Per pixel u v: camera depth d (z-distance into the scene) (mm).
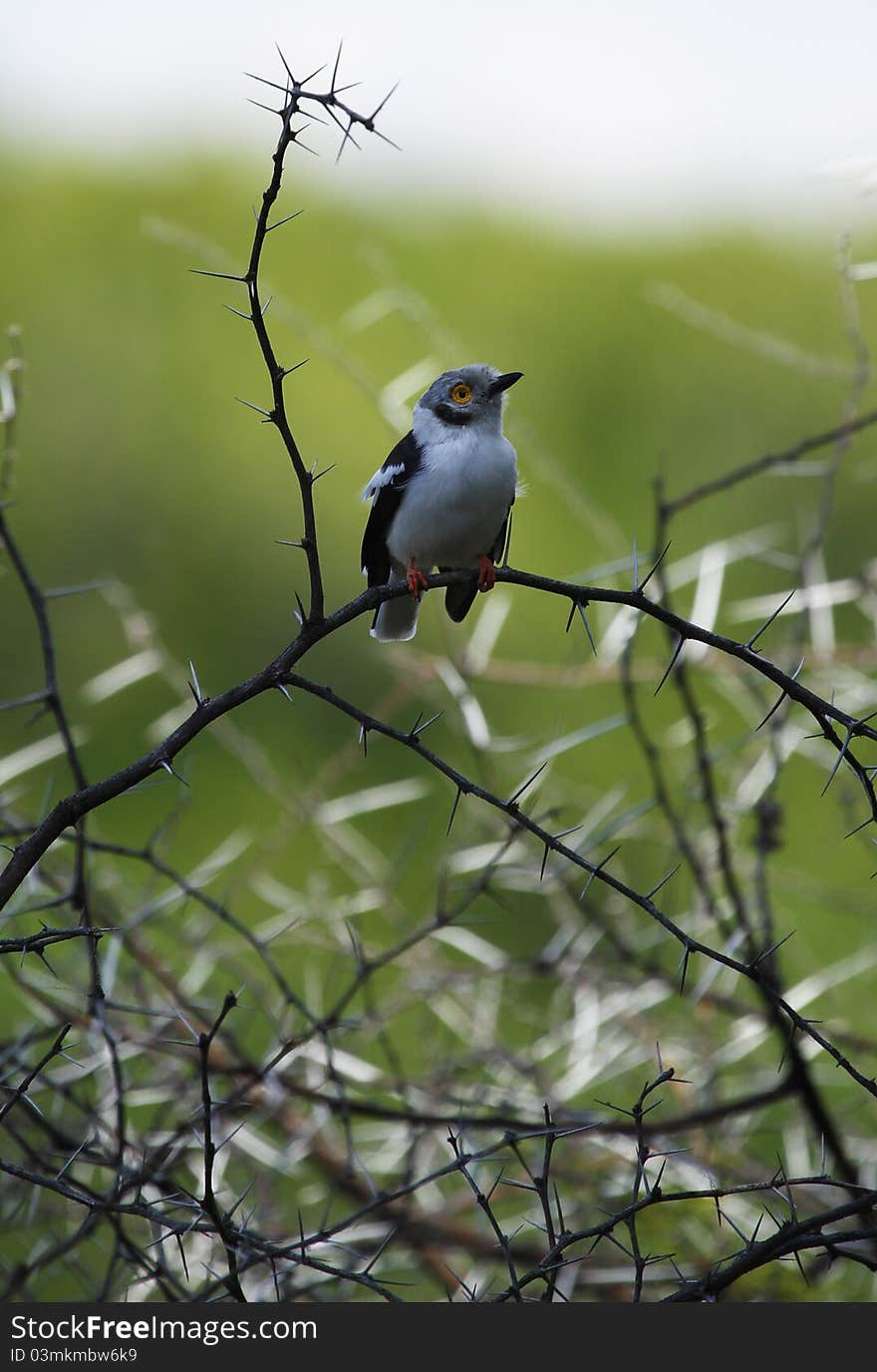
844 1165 8500
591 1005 9969
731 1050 9594
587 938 10203
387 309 11883
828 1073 10586
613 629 10234
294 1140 8914
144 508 19766
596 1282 8672
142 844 15734
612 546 11320
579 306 23172
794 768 15719
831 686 10656
